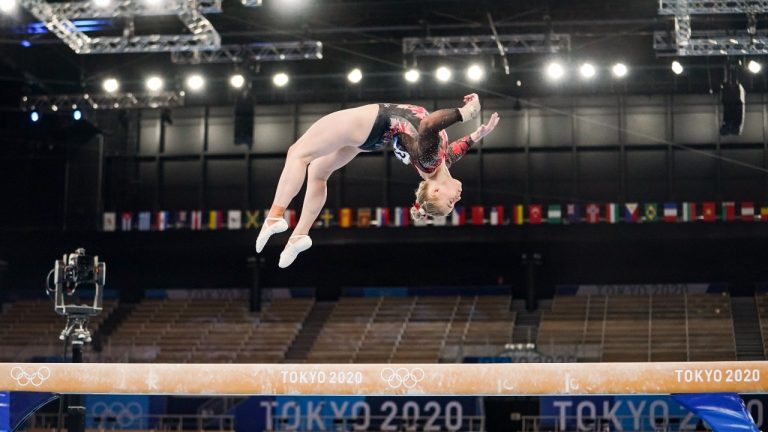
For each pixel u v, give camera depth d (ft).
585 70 63.21
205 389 20.33
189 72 75.77
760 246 77.00
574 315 78.23
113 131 80.74
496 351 73.46
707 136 76.95
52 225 82.74
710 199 76.38
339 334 78.13
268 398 65.05
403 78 79.00
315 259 84.74
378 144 18.22
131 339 78.95
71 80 73.46
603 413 62.23
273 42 66.39
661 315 76.95
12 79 70.85
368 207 79.97
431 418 62.69
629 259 82.23
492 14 62.90
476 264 84.94
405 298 84.12
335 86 80.18
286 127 81.51
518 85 75.41
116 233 78.74
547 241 74.33
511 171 79.00
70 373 20.58
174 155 82.12
